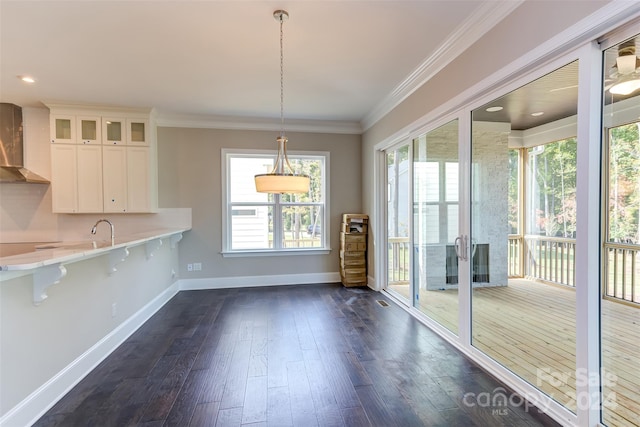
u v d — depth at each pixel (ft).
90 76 10.70
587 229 5.33
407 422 5.90
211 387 7.11
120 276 9.70
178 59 9.54
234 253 16.08
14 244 14.01
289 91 12.26
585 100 5.28
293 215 16.99
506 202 10.57
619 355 5.69
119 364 8.21
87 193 13.94
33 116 13.92
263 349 9.01
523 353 8.13
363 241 16.22
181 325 10.96
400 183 14.90
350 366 8.00
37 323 6.27
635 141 5.40
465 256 8.84
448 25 7.80
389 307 12.85
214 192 15.96
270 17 7.46
